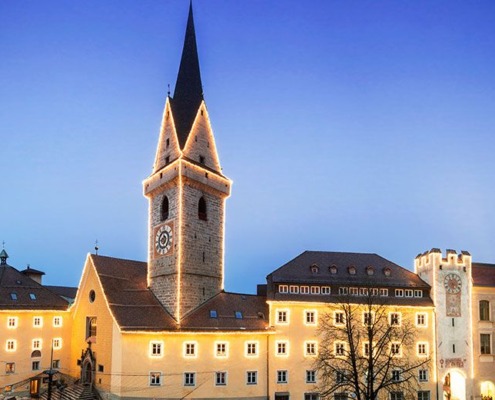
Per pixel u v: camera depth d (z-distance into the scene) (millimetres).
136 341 62750
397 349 62656
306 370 67438
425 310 72000
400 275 75750
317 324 69062
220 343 65562
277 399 66000
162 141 77875
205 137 77750
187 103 77250
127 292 69875
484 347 73188
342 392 59969
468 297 73812
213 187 75312
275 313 68438
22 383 71500
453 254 74688
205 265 71938
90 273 73250
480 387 71500
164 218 72812
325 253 77500
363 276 74000
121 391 61125
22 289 77438
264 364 66625
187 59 80688
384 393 67125
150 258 73750
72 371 74812
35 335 74312
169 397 62500
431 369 70188
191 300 68375
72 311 77438
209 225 74062
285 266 73188
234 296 72812
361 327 68875
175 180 70750
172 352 63656
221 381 64688
